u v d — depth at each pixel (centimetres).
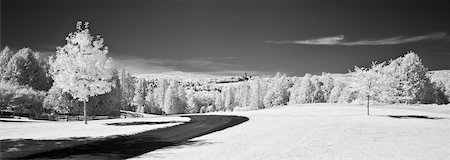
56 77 3862
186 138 2584
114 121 4594
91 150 1989
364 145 2206
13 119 4878
